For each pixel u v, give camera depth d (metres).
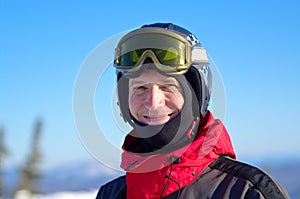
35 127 22.14
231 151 2.09
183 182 1.95
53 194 31.12
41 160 22.11
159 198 1.97
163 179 1.97
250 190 1.86
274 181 1.88
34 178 21.98
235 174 1.93
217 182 1.93
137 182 2.03
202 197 1.90
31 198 21.69
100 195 2.39
